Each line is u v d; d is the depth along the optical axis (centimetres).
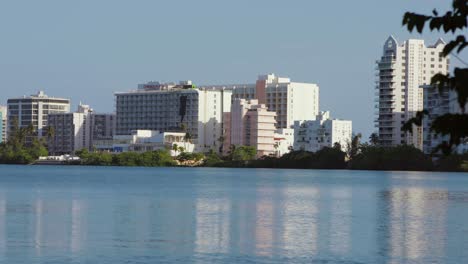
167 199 14538
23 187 18875
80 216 10438
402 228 9075
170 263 6122
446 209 12338
